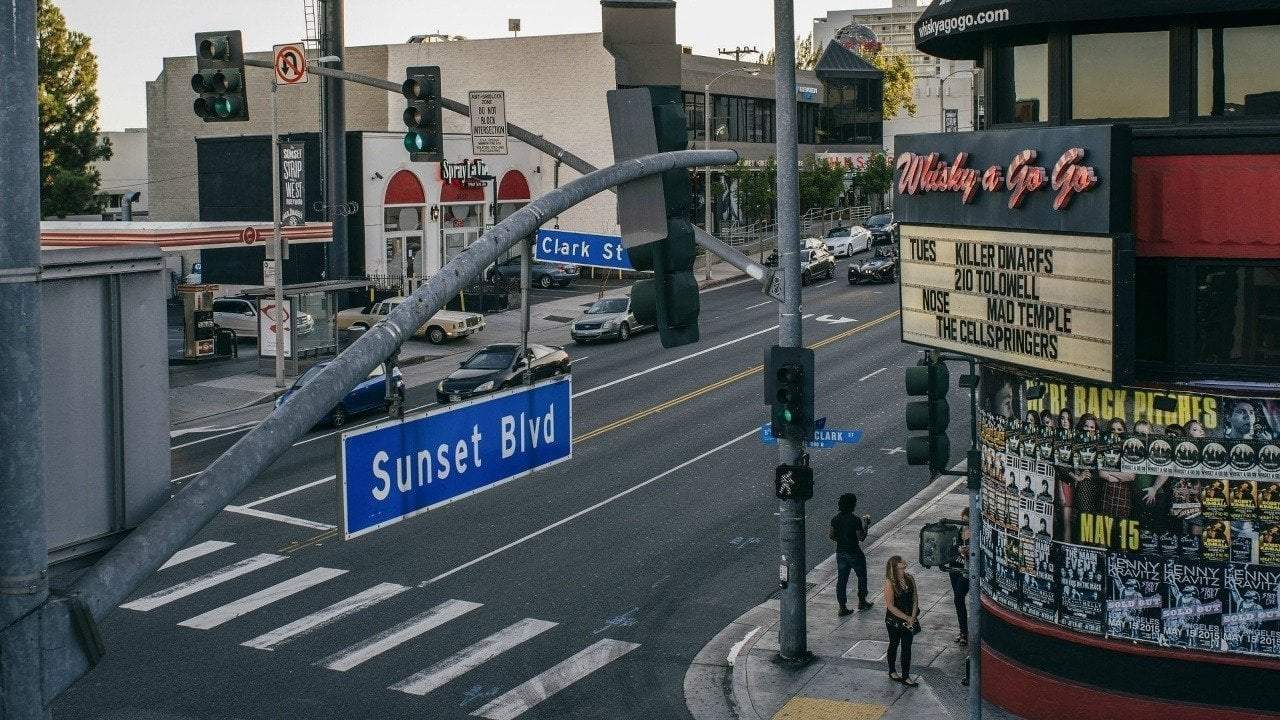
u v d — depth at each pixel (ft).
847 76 318.04
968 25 54.90
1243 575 50.34
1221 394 49.88
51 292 17.03
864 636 64.59
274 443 20.16
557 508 86.58
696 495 89.20
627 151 30.07
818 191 267.18
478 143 151.33
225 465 19.36
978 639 46.73
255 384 134.41
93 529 17.85
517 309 185.98
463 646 62.34
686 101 242.58
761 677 59.00
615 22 29.73
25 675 16.12
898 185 59.36
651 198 30.07
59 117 232.53
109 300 17.88
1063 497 53.21
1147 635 51.93
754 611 67.46
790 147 57.21
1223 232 48.85
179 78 241.76
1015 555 55.42
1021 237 51.78
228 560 75.51
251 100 237.86
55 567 17.30
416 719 53.93
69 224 155.02
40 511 16.21
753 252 247.29
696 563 75.15
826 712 55.16
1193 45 50.03
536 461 31.65
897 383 126.52
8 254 15.70
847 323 164.86
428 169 207.51
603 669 59.82
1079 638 53.16
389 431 27.12
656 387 127.13
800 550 60.54
